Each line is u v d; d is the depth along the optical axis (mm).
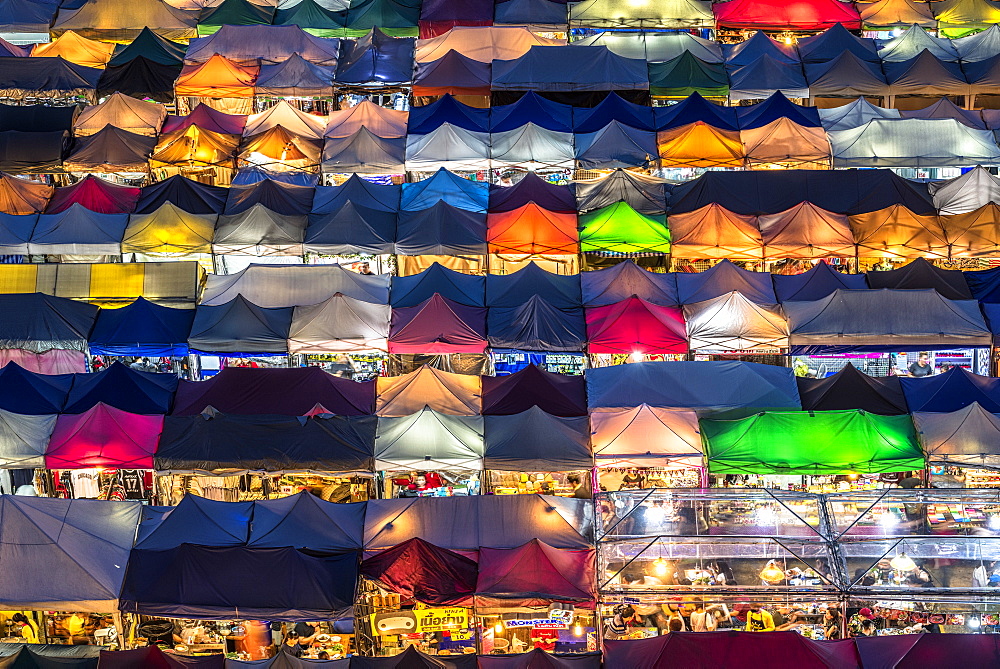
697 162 44000
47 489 31703
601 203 41781
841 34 52562
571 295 37875
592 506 30031
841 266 39969
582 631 27656
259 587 26797
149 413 32469
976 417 31469
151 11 55000
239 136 45625
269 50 51719
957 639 25312
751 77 49562
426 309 36031
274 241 39500
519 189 42406
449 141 44719
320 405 33094
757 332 35469
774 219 40594
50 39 54750
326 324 35625
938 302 36031
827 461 30812
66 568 27297
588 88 49219
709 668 25000
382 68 50469
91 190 41781
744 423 31953
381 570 27578
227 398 33312
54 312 35531
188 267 38000
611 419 32406
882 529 28203
